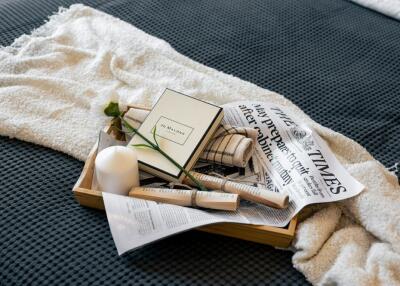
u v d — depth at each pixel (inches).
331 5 65.4
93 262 40.6
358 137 50.3
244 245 42.1
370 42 60.4
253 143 47.0
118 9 63.5
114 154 42.9
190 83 53.7
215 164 46.6
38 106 51.4
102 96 52.2
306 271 40.2
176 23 61.8
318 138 47.2
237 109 49.9
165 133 45.8
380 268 39.8
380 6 64.2
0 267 40.8
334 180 44.4
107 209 41.7
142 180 45.6
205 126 46.0
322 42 60.2
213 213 42.6
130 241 40.4
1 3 63.4
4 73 55.2
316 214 43.0
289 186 44.4
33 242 41.6
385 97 54.2
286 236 41.1
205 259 41.1
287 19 62.9
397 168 47.6
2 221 43.0
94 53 57.4
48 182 45.8
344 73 56.6
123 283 39.5
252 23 62.1
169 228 40.8
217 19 62.5
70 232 42.3
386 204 42.6
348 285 38.6
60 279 39.7
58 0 64.3
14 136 49.3
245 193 42.9
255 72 56.3
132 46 57.4
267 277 40.4
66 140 48.4
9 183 45.5
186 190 43.1
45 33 59.8
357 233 42.3
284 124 48.7
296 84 55.2
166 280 39.8
